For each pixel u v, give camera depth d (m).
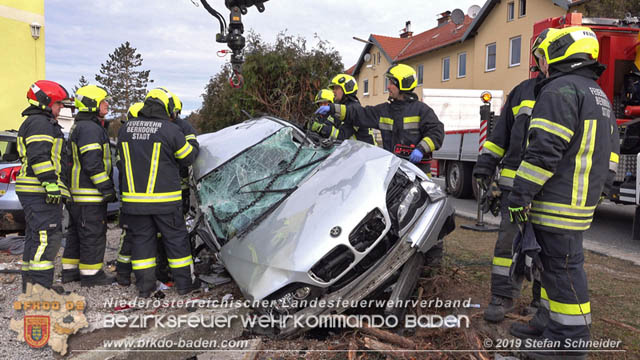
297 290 3.34
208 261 4.86
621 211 9.30
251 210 3.92
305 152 4.49
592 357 3.10
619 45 8.58
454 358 3.12
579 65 2.89
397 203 3.76
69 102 5.09
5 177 6.16
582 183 2.84
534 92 3.15
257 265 3.47
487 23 21.47
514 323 3.38
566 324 2.90
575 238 2.88
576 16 8.24
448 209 4.06
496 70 21.06
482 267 5.06
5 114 11.55
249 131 5.04
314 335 3.64
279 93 8.55
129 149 3.99
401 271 3.77
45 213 3.98
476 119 14.73
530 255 2.96
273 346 3.43
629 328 3.38
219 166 4.50
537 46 3.23
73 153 4.29
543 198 2.92
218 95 11.08
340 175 3.91
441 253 4.45
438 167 12.66
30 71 11.95
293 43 8.83
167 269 4.64
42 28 12.10
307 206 3.68
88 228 4.39
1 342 3.32
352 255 3.34
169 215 4.11
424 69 26.88
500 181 3.62
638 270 5.02
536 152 2.82
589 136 2.82
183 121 4.50
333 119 5.58
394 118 5.07
